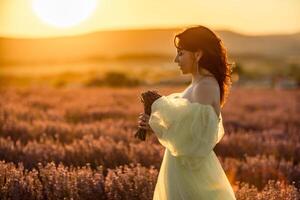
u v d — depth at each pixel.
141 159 8.52
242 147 11.00
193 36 3.93
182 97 4.00
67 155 8.52
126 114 16.48
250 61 128.62
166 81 50.50
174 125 3.80
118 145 8.91
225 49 4.01
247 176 8.16
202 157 3.93
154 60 152.25
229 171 8.34
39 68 109.88
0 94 22.52
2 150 8.45
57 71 88.00
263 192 6.14
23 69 103.94
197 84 3.93
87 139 9.83
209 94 3.86
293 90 37.22
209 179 4.01
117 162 8.43
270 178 8.10
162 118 3.81
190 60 3.98
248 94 31.08
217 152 10.77
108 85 48.44
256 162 8.61
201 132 3.79
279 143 11.16
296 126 16.19
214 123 3.81
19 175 6.11
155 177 6.42
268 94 31.20
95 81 49.16
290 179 8.04
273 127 15.48
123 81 48.47
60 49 152.75
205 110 3.80
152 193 6.06
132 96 25.28
